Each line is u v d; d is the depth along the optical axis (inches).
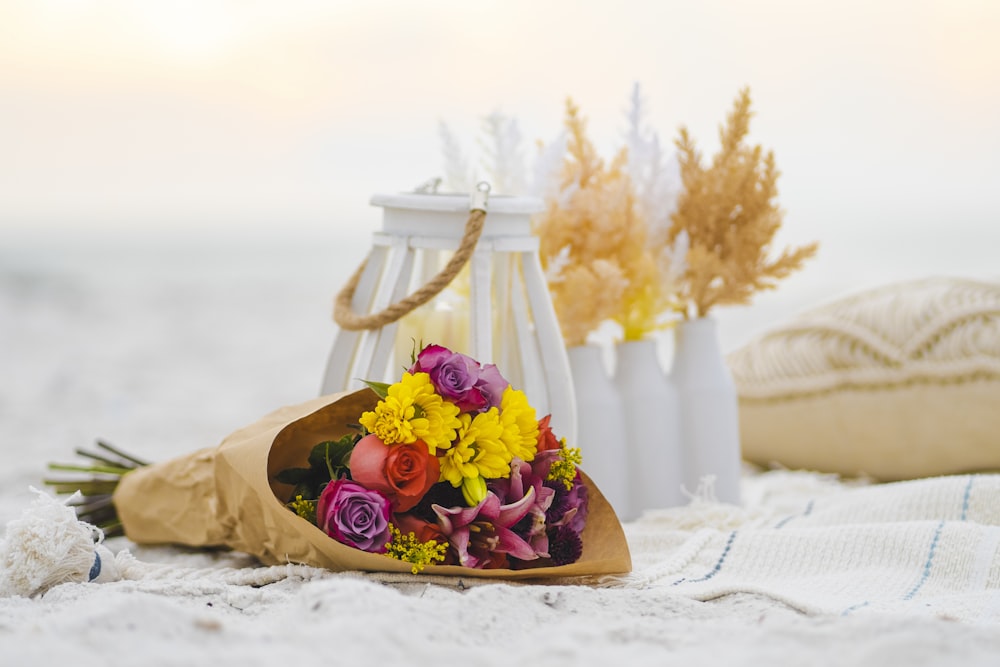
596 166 92.4
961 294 96.1
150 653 63.9
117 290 386.6
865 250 447.8
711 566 77.2
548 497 74.7
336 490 73.9
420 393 73.9
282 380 229.1
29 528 74.9
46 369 234.8
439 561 74.1
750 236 90.6
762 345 101.3
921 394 95.6
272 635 65.6
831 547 77.3
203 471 82.1
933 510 82.3
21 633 66.1
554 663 63.9
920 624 66.1
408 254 83.1
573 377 89.5
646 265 90.4
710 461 90.1
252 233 479.5
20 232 464.1
